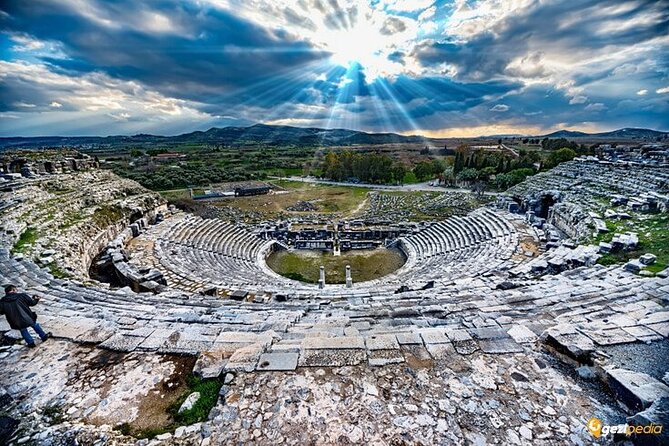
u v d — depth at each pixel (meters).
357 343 8.30
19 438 5.89
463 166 87.00
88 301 13.70
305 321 11.11
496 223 33.62
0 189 28.11
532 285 15.23
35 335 9.38
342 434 5.75
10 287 8.77
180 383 7.39
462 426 5.88
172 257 26.41
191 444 5.67
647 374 6.86
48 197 29.61
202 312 12.30
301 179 104.75
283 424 5.99
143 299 14.62
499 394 6.62
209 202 68.25
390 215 53.91
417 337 8.52
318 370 7.37
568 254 19.64
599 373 7.02
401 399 6.53
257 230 42.41
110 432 6.06
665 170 29.50
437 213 54.31
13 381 7.55
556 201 33.59
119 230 30.89
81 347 8.79
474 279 19.03
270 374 7.25
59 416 6.50
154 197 39.72
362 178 97.38
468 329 8.95
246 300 17.47
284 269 32.53
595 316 9.98
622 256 17.58
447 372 7.27
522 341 8.34
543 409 6.23
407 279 24.62
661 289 12.13
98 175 41.28
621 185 29.98
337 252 38.03
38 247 20.69
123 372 7.77
